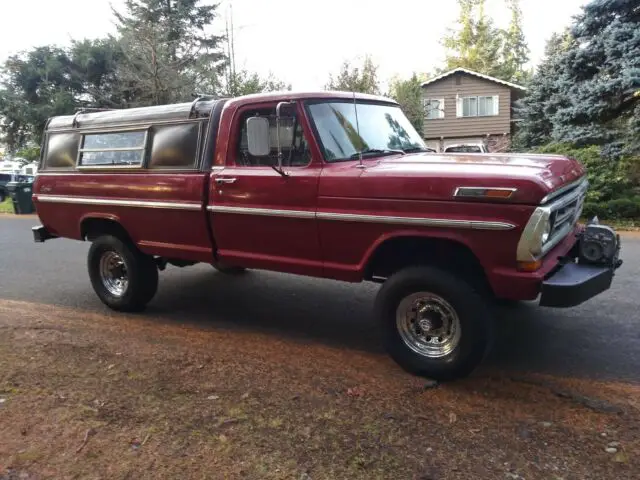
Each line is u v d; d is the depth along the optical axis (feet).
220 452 10.37
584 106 44.16
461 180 12.23
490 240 12.05
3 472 9.86
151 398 12.60
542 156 14.38
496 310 18.75
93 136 19.69
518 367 14.32
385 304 13.85
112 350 15.85
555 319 17.83
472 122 98.99
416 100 73.31
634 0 42.70
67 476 9.72
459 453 10.29
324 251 14.64
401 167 13.42
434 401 12.44
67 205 20.48
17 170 93.71
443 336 13.39
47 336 17.08
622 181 43.88
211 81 64.08
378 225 13.38
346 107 15.76
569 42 60.29
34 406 12.22
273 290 22.90
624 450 10.27
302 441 10.72
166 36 65.36
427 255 13.87
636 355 14.87
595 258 12.83
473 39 150.41
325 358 15.29
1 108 87.15
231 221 16.10
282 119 14.99
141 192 18.06
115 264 20.21
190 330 18.02
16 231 45.96
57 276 26.78
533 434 10.95
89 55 82.38
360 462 9.98
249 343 16.65
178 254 17.83
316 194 14.26
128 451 10.44
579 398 12.48
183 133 17.12
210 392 12.95
